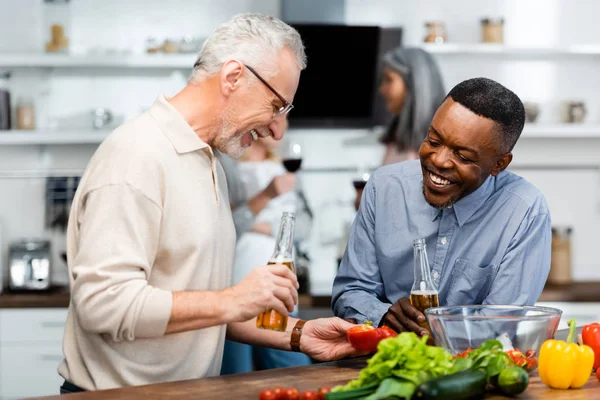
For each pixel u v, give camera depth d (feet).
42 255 15.76
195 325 6.77
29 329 15.14
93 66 16.81
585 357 6.46
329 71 16.52
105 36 16.96
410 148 15.39
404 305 7.36
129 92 17.02
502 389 6.14
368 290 8.52
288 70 7.29
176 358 7.18
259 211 14.11
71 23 16.76
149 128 7.11
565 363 6.40
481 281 8.11
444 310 6.94
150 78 17.04
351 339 7.10
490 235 8.10
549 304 15.21
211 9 17.11
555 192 17.52
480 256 8.10
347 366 7.25
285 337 7.78
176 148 7.12
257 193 14.64
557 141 17.46
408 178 8.43
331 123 16.76
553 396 6.26
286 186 14.15
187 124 7.21
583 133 16.56
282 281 6.81
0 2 16.81
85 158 17.15
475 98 7.30
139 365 7.06
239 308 6.74
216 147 7.54
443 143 7.37
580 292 15.35
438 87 15.29
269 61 7.20
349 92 16.62
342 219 17.13
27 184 17.02
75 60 16.16
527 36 17.38
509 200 8.14
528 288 7.95
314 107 16.65
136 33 17.02
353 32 16.42
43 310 15.16
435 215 8.21
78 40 16.90
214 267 7.38
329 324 7.57
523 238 8.02
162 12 17.04
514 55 17.25
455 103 7.35
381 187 8.53
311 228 15.79
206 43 7.37
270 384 6.57
